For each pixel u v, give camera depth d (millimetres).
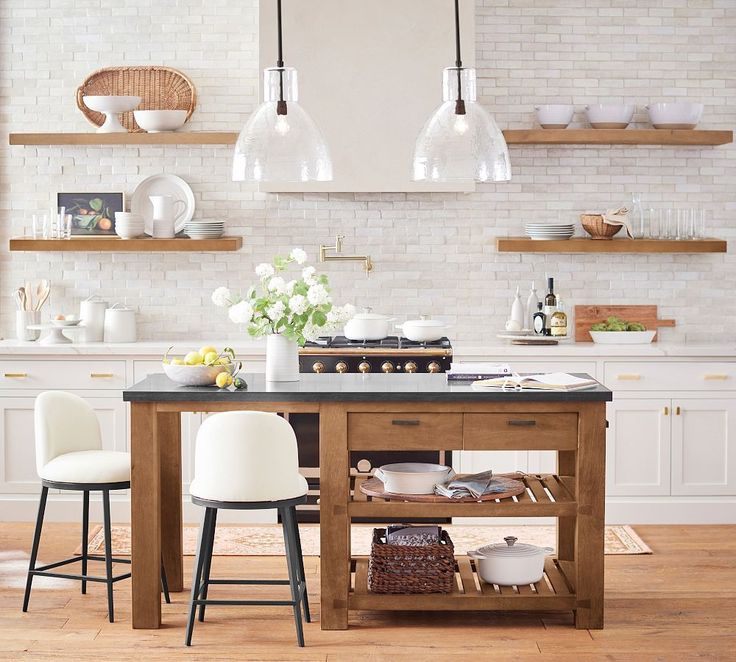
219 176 7027
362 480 4980
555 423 4570
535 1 6914
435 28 6539
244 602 4449
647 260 7047
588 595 4598
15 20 6965
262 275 4875
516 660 4285
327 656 4328
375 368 6246
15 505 6438
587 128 6945
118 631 4602
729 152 6996
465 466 6422
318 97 6559
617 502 6434
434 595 4613
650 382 6422
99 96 6695
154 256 7074
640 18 6914
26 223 7047
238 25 6961
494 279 7047
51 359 6422
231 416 4273
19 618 4754
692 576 5379
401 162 6594
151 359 6438
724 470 6453
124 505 6449
